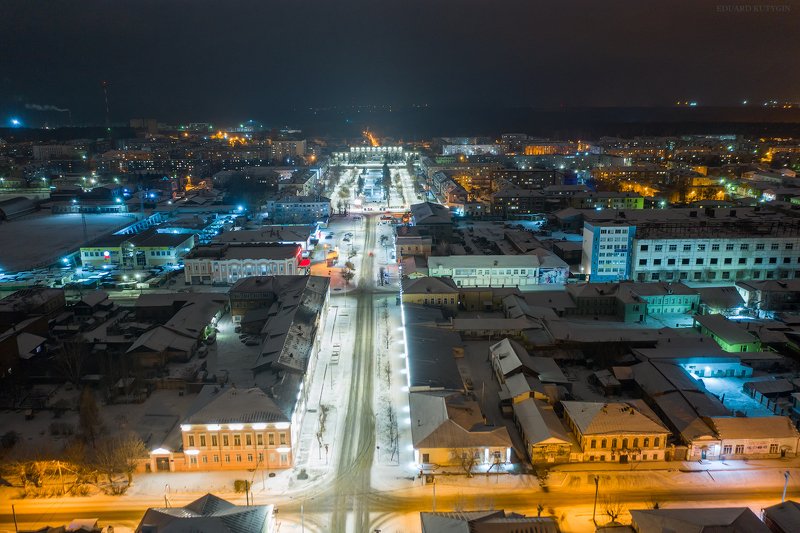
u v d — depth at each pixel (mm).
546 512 93375
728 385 135000
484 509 94375
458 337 155750
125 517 93438
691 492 98062
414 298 179250
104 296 186125
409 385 126812
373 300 197000
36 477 102812
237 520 82188
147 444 110875
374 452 111062
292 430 108500
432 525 83000
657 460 107438
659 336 151500
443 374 131625
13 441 111375
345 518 93562
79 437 111000
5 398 129750
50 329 166500
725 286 186875
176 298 178875
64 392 134875
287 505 96750
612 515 90875
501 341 146625
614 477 102562
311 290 176375
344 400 130500
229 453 106812
